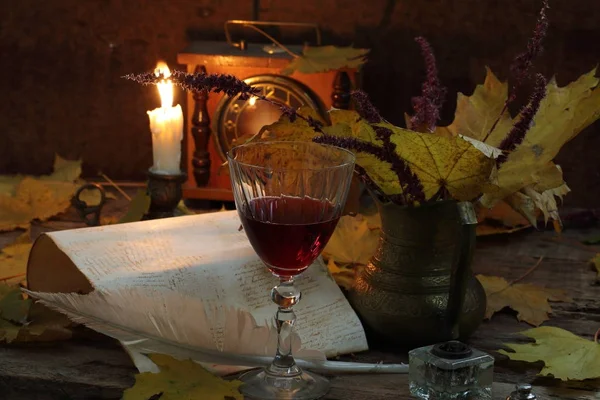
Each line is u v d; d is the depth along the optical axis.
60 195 1.22
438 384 0.84
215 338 0.88
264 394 0.85
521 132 0.89
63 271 0.95
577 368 0.88
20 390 0.88
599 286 1.05
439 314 0.90
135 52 1.32
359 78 1.21
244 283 0.93
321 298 0.94
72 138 1.34
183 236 0.97
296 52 1.21
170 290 0.89
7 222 1.17
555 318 0.98
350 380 0.88
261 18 1.29
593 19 1.25
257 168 0.84
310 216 0.84
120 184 1.31
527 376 0.89
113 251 0.93
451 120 1.31
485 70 1.28
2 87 1.33
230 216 1.01
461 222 0.85
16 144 1.35
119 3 1.30
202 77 0.86
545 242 1.16
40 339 0.92
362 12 1.28
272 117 1.20
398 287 0.90
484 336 0.95
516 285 1.02
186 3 1.29
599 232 1.19
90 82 1.33
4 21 1.31
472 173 0.87
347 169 0.85
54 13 1.31
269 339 0.88
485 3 1.27
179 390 0.84
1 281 1.02
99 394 0.87
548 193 0.97
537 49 0.92
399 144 0.86
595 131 1.28
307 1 1.28
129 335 0.87
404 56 1.29
